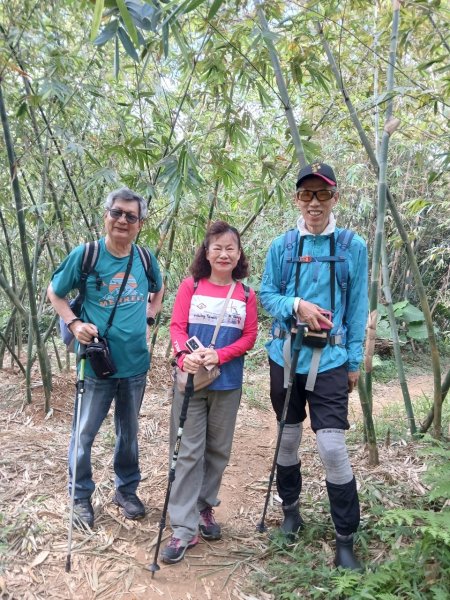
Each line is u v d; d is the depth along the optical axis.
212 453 2.38
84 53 3.63
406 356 6.74
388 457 3.10
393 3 2.65
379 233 2.71
